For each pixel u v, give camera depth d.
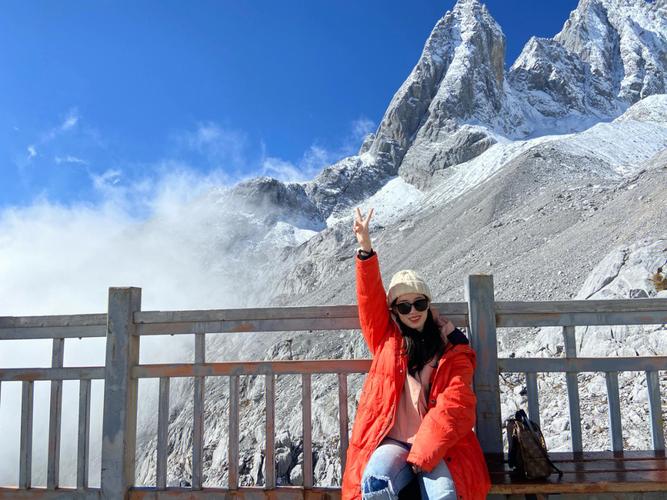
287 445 18.73
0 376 5.01
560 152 93.38
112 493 4.68
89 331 4.97
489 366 4.55
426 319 4.09
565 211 48.88
